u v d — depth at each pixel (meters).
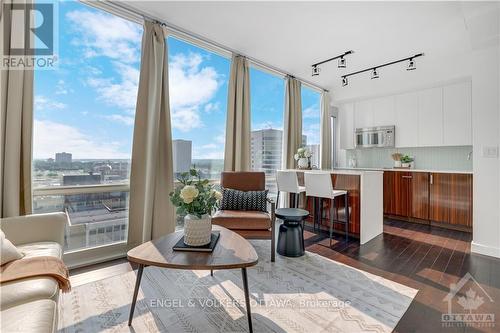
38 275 1.24
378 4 2.46
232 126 3.52
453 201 3.79
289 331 1.49
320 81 4.71
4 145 1.92
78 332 1.45
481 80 2.76
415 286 2.03
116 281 2.07
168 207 2.83
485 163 2.73
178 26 2.95
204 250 1.61
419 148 4.82
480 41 2.64
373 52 3.49
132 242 2.65
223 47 3.41
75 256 2.39
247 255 1.56
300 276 2.20
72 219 2.42
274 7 2.55
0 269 1.26
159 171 2.80
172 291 1.93
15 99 1.96
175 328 1.51
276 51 3.52
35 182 2.21
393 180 4.48
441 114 4.28
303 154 4.07
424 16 2.64
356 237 3.32
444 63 3.77
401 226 3.98
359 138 5.26
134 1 2.49
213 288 1.98
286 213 2.76
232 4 2.52
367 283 2.07
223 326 1.53
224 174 3.17
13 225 1.68
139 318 1.59
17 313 0.98
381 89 4.68
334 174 3.50
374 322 1.57
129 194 2.67
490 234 2.70
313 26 2.88
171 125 2.94
